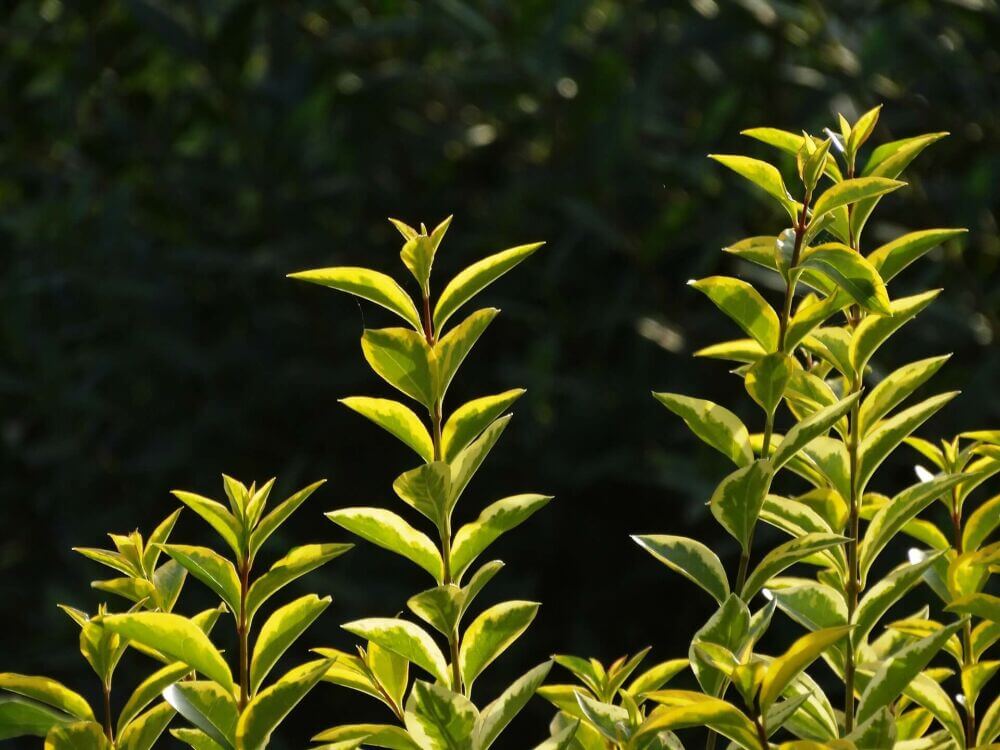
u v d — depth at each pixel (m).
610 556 3.99
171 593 1.75
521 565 4.02
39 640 4.17
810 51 3.84
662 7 3.87
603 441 3.91
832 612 1.75
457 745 1.69
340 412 4.21
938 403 1.73
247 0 4.03
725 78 4.16
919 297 1.72
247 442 4.23
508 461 3.98
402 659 1.76
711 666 1.69
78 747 1.68
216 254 4.12
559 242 4.14
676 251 4.04
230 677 1.70
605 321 3.95
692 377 3.88
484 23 3.91
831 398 1.75
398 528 1.72
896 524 1.74
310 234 4.23
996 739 1.78
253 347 4.21
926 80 3.84
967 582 1.78
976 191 3.54
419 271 1.71
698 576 1.73
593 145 3.93
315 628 3.79
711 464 3.42
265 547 3.89
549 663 1.72
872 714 1.71
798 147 1.74
